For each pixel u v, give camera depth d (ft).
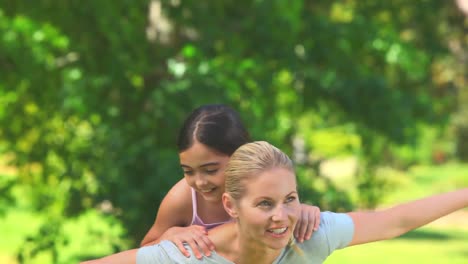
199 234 25.21
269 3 75.82
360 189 88.28
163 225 28.73
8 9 76.43
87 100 75.61
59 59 77.77
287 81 83.97
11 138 82.17
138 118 76.38
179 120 69.87
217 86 70.18
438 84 160.35
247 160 23.43
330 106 85.35
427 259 120.37
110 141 73.00
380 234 26.21
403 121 84.79
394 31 91.81
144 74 76.64
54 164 81.76
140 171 72.13
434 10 93.76
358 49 86.53
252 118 71.36
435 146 296.71
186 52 72.08
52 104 79.66
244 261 25.03
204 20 75.20
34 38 75.41
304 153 82.58
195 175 26.18
